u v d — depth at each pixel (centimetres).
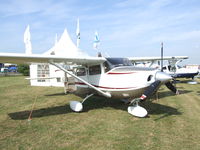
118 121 428
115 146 300
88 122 424
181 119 432
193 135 340
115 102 632
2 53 412
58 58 476
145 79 426
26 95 823
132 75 453
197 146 297
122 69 478
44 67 1228
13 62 520
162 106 560
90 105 599
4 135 350
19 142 319
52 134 353
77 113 505
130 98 495
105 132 361
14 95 826
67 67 738
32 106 595
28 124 413
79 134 352
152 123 409
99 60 511
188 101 633
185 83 1226
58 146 302
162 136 338
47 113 508
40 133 359
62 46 1305
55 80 1198
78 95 801
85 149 291
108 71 512
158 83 412
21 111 531
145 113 441
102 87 528
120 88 474
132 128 380
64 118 459
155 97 714
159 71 427
